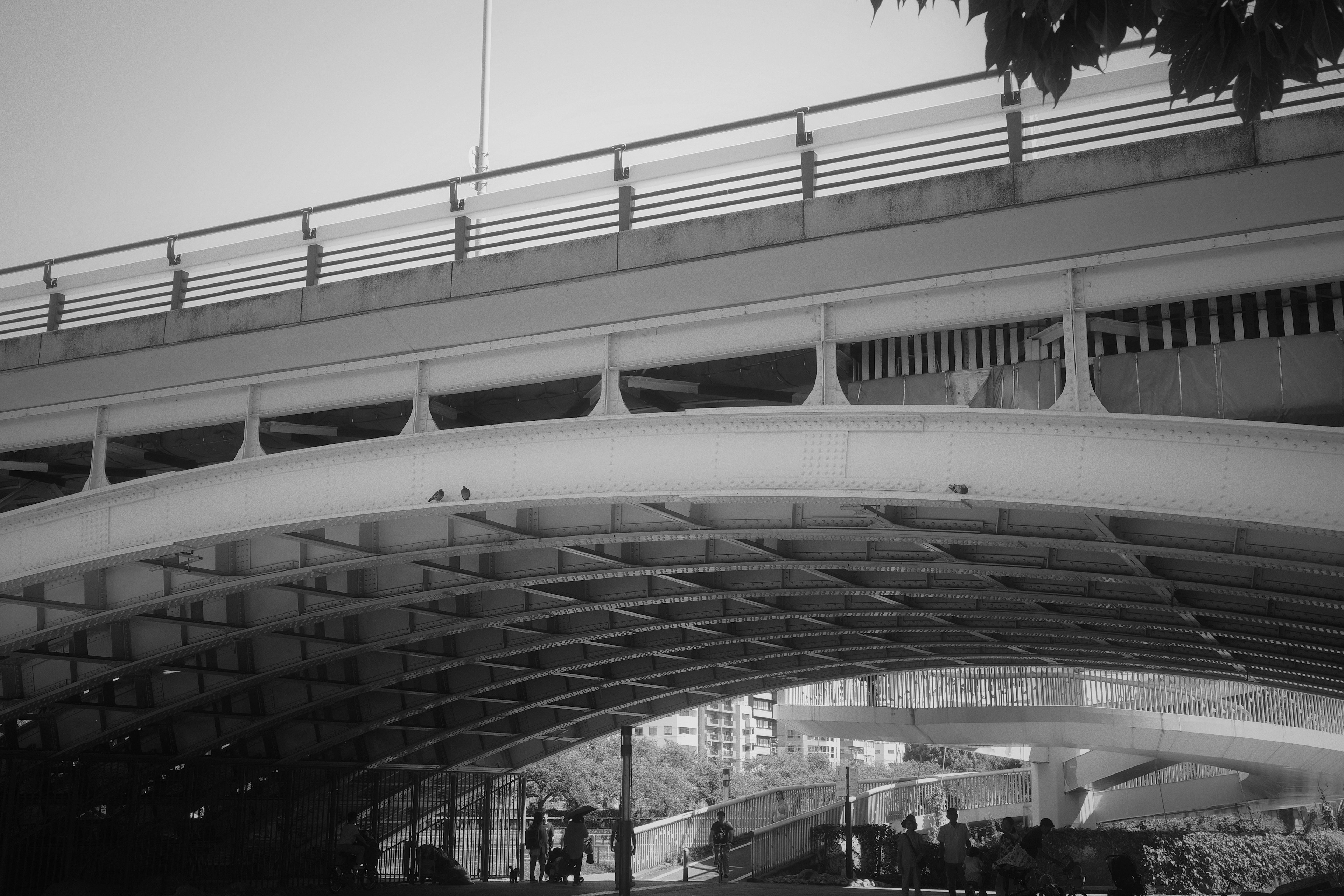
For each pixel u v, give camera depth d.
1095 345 15.80
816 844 37.59
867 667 42.34
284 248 19.84
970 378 15.98
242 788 35.66
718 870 33.66
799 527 19.19
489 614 28.66
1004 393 15.63
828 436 15.73
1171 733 45.69
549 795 75.94
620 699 43.22
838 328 16.02
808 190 16.23
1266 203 13.27
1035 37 7.07
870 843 35.84
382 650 31.03
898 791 54.25
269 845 36.06
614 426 17.08
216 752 35.59
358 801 40.44
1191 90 6.96
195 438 23.42
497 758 48.16
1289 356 14.07
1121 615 27.69
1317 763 45.41
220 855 35.31
